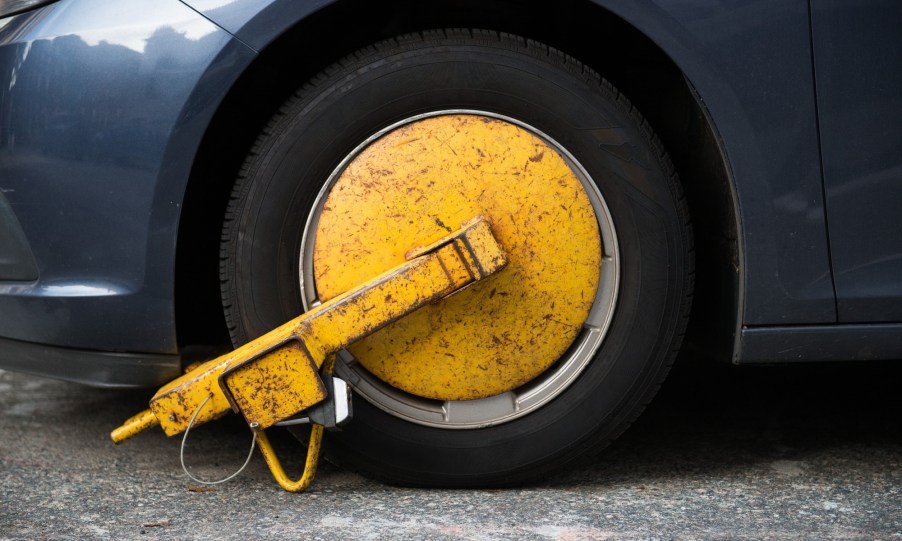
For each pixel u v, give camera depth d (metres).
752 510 1.74
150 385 1.79
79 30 1.70
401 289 1.69
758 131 1.71
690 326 1.98
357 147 1.74
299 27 1.74
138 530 1.68
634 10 1.68
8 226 1.76
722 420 2.18
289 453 2.02
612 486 1.85
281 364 1.68
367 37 1.88
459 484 1.81
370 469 1.80
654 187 1.77
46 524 1.70
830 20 1.70
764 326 1.76
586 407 1.80
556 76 1.74
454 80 1.73
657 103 1.93
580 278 1.76
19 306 1.78
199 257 1.89
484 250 1.69
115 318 1.74
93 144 1.70
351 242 1.74
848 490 1.82
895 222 1.74
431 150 1.73
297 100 1.73
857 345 1.77
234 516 1.72
